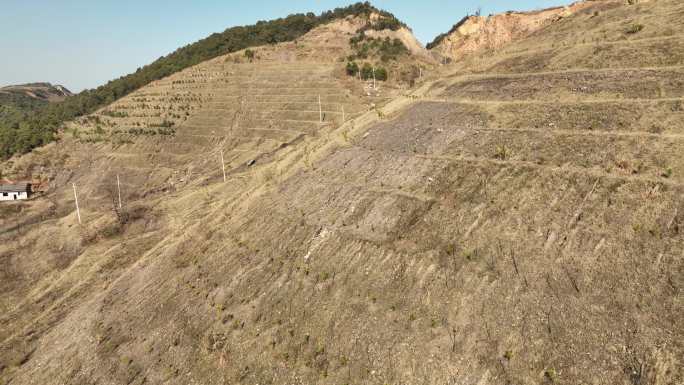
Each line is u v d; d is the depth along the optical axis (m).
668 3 43.75
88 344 31.25
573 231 20.55
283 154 63.78
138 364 27.12
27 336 36.69
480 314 19.16
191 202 58.69
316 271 26.33
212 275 31.83
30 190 92.44
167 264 37.12
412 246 24.05
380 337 20.56
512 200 23.80
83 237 58.06
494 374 16.97
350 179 33.97
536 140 28.55
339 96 90.50
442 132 34.91
